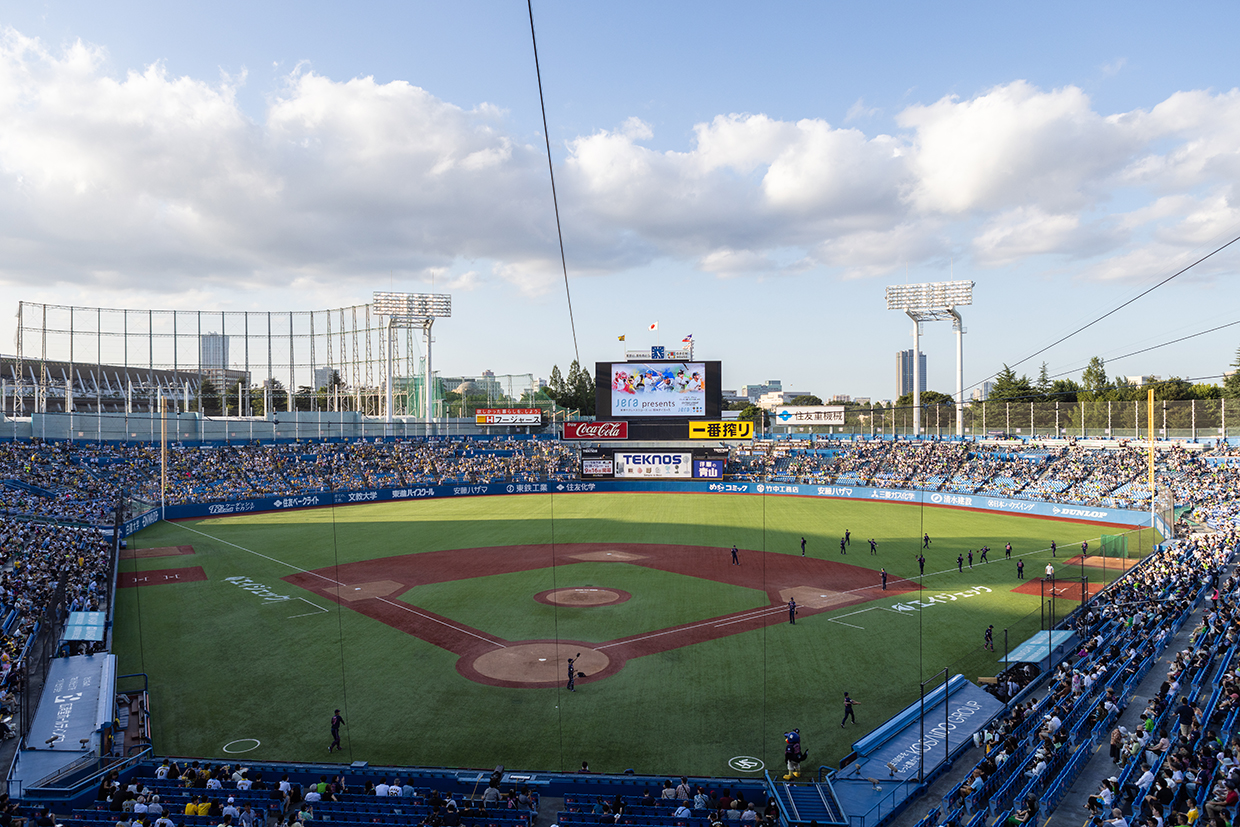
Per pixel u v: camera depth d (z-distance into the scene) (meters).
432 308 121.81
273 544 60.66
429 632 36.25
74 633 31.09
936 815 18.69
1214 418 85.88
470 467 102.38
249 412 115.75
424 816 18.41
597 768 22.78
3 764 22.25
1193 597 34.22
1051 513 75.56
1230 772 17.14
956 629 35.97
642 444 106.50
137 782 19.91
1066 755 20.64
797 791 20.81
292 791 20.19
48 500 68.12
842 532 66.00
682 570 50.38
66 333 103.62
